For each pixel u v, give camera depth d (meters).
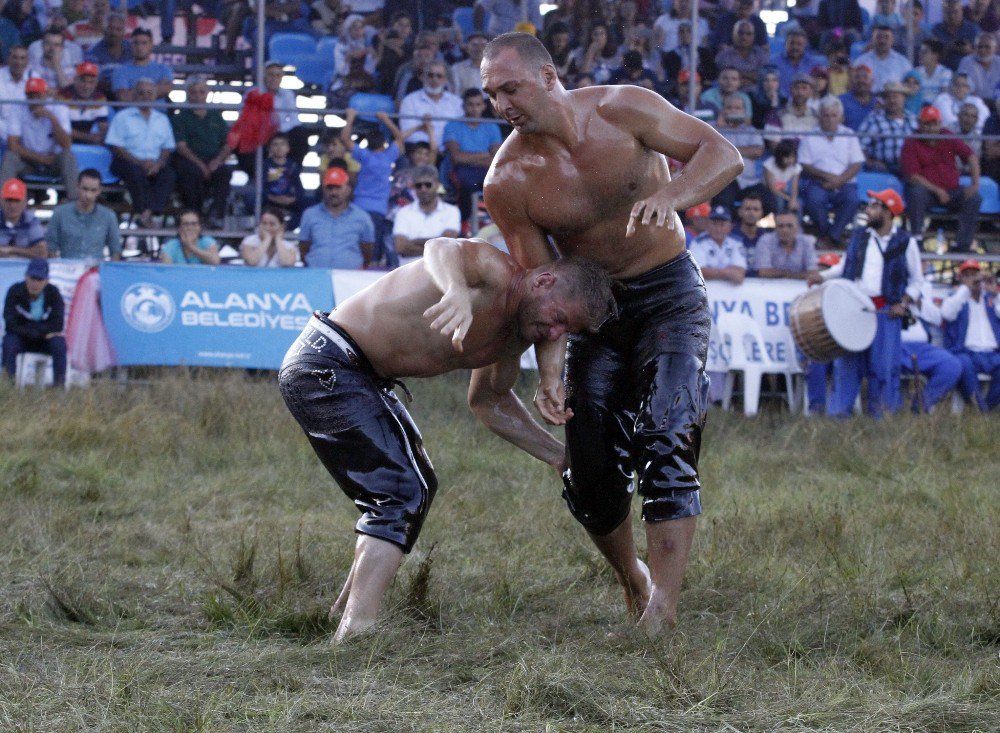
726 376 29.08
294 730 8.12
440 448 22.73
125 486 18.86
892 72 34.78
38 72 32.53
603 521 12.15
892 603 12.09
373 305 11.41
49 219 32.53
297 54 35.09
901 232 28.25
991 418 27.41
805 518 16.27
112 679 8.93
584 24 33.41
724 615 11.98
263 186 31.62
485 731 8.13
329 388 11.23
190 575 13.42
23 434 21.75
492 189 11.41
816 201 32.72
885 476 21.62
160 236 31.27
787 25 36.53
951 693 9.11
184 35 37.62
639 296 11.74
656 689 8.98
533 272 10.97
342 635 10.55
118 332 27.67
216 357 27.89
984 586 12.75
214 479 19.73
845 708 8.75
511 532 15.91
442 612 11.87
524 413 12.39
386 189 31.06
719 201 32.47
